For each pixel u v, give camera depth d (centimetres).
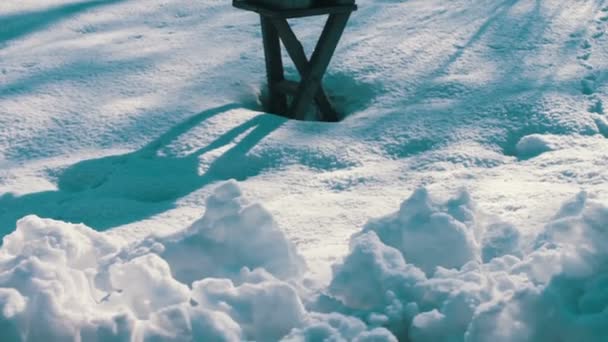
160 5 661
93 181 383
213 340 197
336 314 211
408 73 493
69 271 218
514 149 399
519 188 341
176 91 478
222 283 215
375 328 199
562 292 205
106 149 411
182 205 348
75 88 485
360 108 470
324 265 259
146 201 362
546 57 502
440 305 213
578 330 196
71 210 347
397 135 411
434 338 207
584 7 579
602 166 358
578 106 430
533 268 225
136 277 217
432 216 245
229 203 250
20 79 502
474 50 518
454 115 430
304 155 395
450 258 243
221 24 607
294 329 200
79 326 199
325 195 353
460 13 590
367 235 233
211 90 480
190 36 579
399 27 570
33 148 416
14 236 248
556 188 336
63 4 667
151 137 419
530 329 200
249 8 442
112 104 461
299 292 231
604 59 495
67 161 399
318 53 444
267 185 366
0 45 575
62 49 559
